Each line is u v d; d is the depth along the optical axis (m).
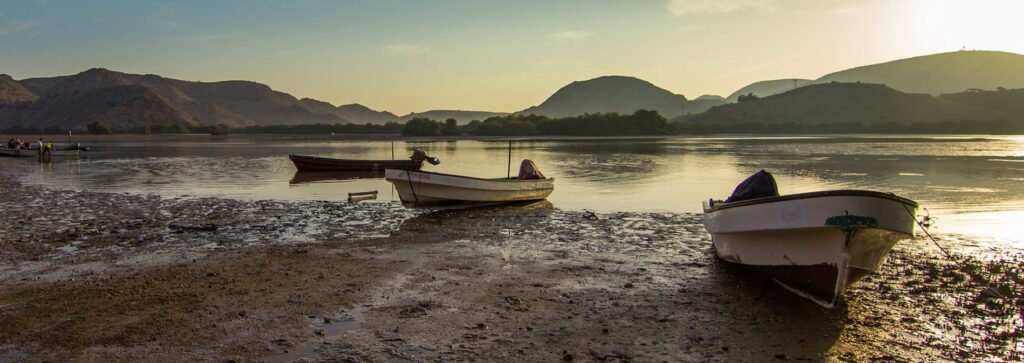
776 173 32.66
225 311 8.32
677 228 15.43
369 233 14.84
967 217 16.81
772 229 9.15
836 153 54.66
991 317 8.15
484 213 18.47
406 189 18.97
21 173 34.31
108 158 51.19
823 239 8.53
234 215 17.75
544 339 7.38
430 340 7.32
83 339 7.25
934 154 51.75
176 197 22.50
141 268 10.88
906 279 10.04
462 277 10.30
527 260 11.68
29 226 15.55
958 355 6.91
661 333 7.61
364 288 9.53
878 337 7.46
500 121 148.75
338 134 165.88
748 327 7.84
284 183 28.77
